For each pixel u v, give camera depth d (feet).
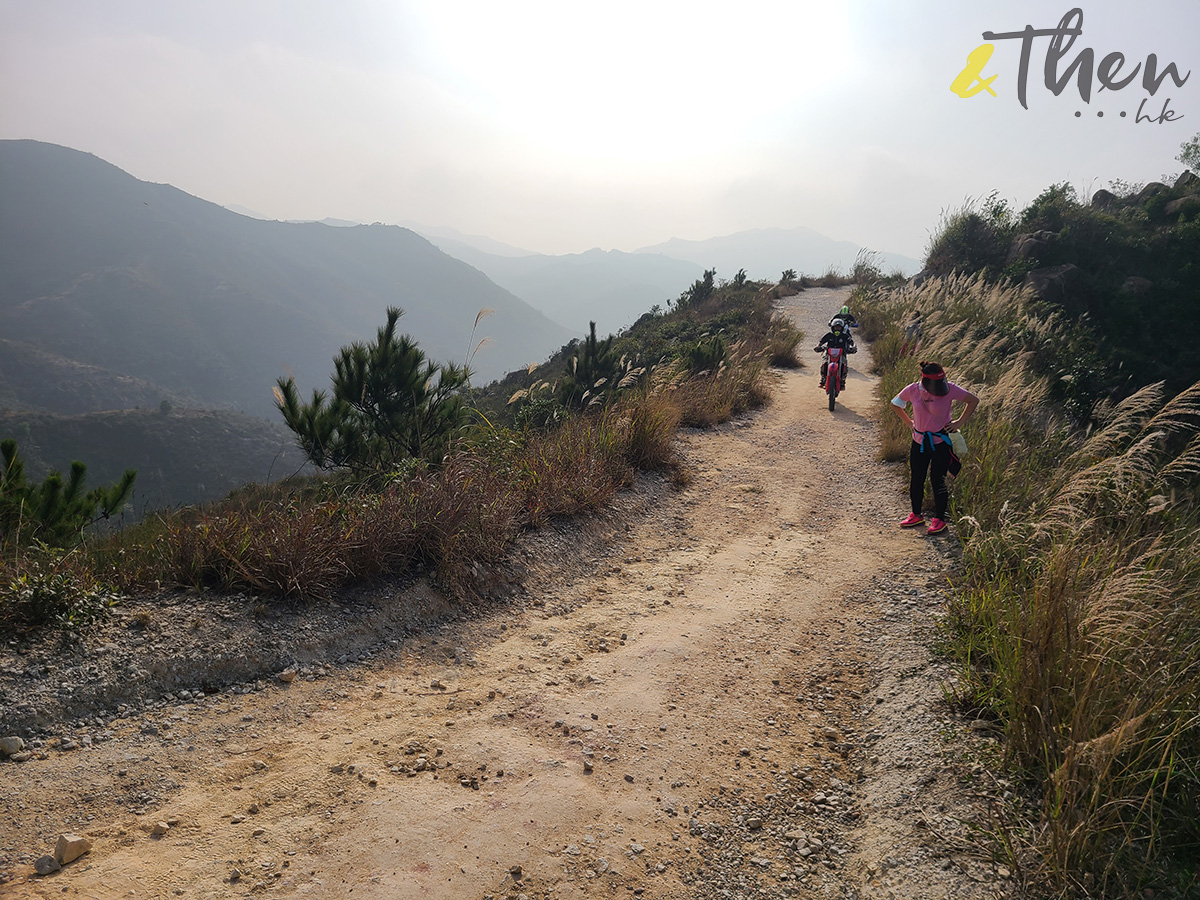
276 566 15.08
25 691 10.90
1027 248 77.30
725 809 10.44
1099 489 15.37
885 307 71.87
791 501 26.81
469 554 17.89
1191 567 13.25
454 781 10.51
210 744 10.96
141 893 7.76
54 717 10.77
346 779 10.34
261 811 9.48
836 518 24.97
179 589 14.62
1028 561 15.78
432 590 16.63
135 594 14.16
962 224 84.74
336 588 15.71
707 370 43.88
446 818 9.61
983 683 12.44
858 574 19.71
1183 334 69.67
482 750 11.38
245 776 10.27
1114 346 68.28
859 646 15.62
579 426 29.22
